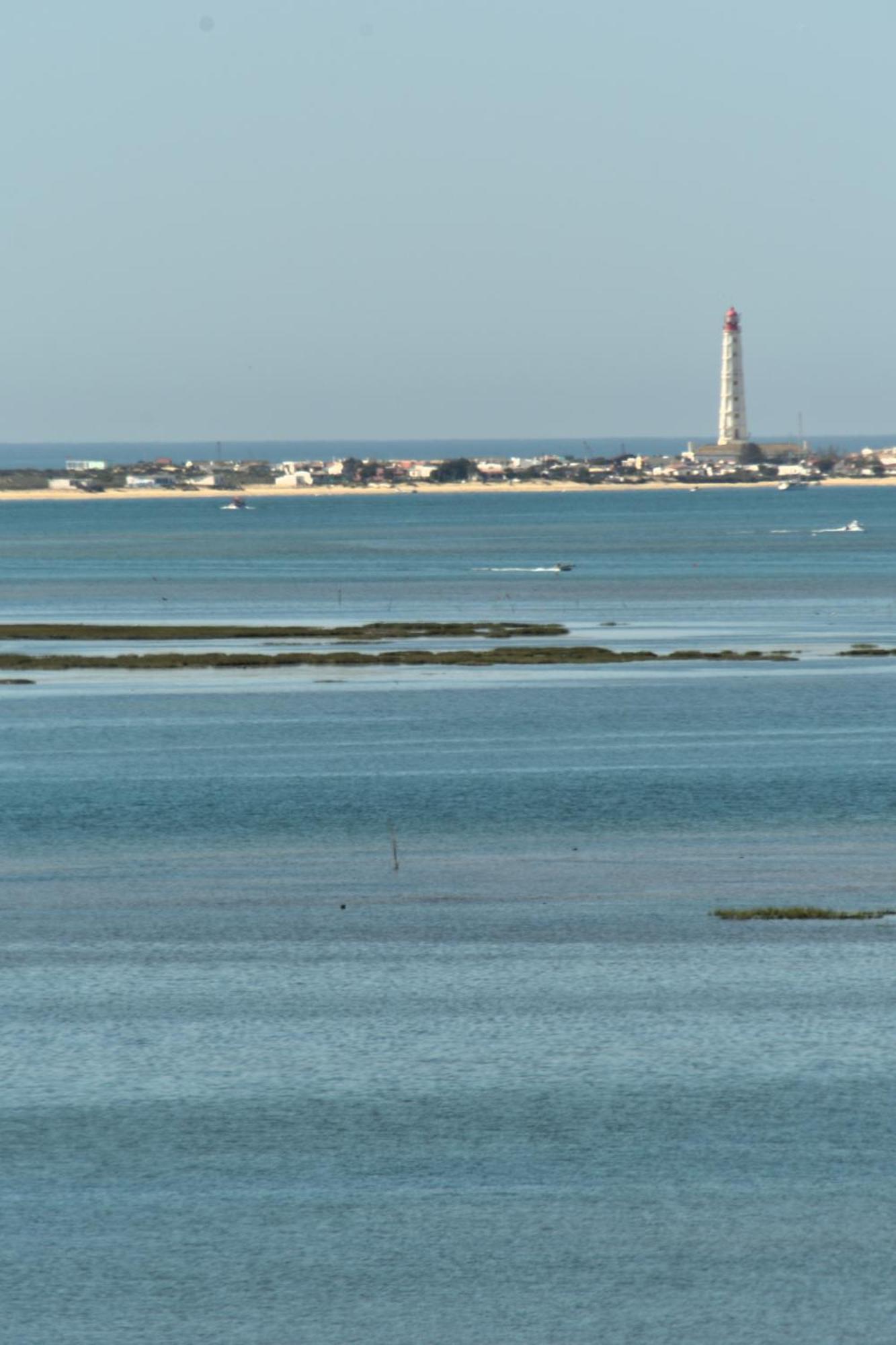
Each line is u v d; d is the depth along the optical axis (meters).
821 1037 96.31
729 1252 68.88
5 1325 63.53
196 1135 81.75
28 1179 76.56
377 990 106.56
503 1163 78.00
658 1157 78.50
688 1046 94.69
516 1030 98.06
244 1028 98.88
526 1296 65.38
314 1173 77.00
